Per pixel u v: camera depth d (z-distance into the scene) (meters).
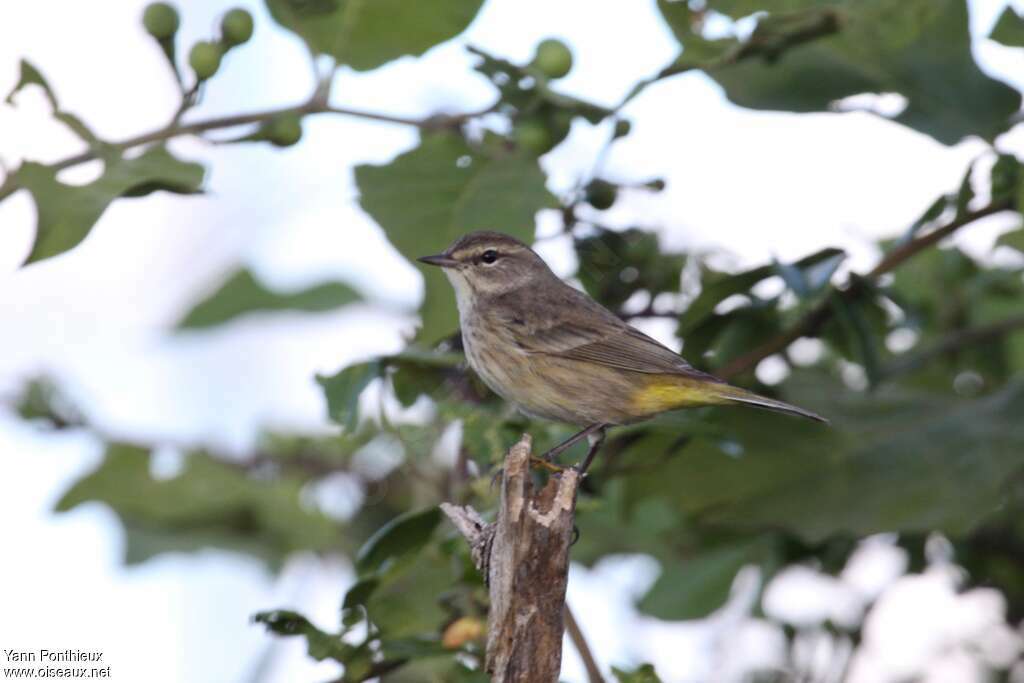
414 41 11.04
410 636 9.88
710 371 12.82
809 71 12.29
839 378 13.23
